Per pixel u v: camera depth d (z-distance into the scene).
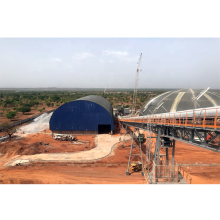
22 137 59.62
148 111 55.28
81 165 38.66
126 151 47.97
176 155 44.66
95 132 66.31
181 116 23.36
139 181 31.42
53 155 44.06
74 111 65.56
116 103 170.12
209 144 18.73
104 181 31.48
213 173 35.47
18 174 34.25
